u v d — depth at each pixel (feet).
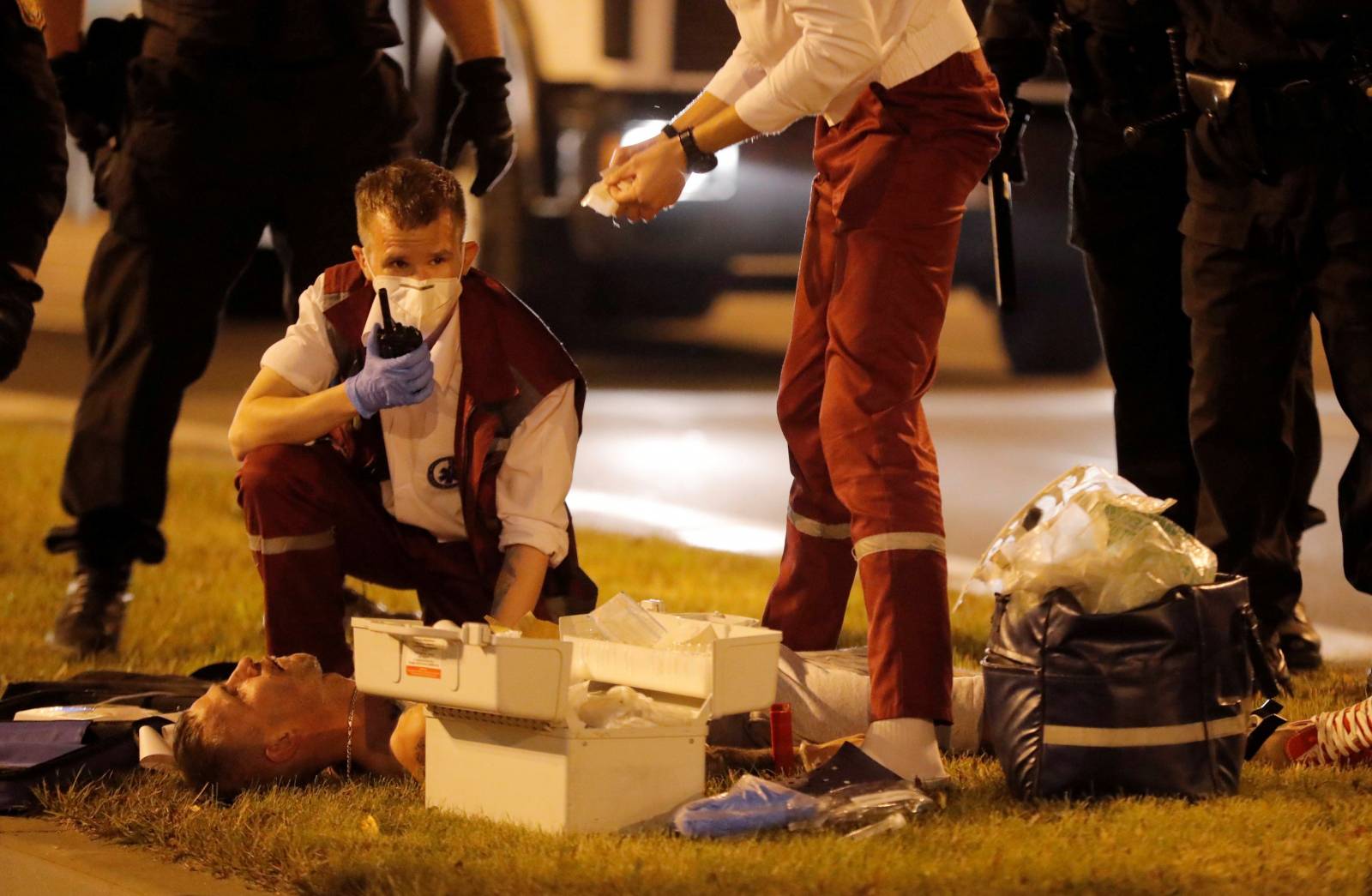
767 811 43.11
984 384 163.63
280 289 201.05
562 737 43.06
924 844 41.73
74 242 236.02
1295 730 50.98
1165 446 67.00
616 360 179.93
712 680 44.65
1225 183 58.59
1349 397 56.90
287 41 68.03
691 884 38.50
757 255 144.77
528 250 146.92
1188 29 58.75
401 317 49.98
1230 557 61.26
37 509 100.89
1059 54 65.00
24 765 48.08
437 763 46.19
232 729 47.26
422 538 54.03
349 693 48.91
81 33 70.23
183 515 101.96
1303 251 56.95
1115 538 45.70
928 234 47.91
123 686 57.16
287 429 51.29
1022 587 46.37
